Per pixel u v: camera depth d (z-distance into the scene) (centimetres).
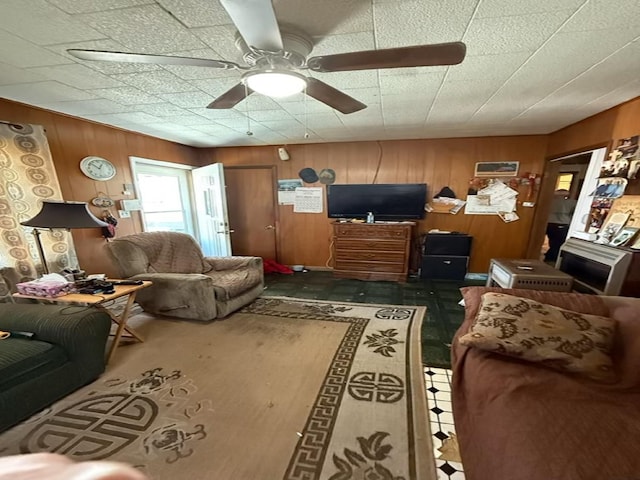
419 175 397
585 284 223
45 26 126
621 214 219
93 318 180
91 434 142
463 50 105
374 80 191
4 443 136
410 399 165
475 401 121
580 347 127
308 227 449
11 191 218
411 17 121
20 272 225
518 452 91
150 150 361
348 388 175
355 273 403
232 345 225
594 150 261
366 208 408
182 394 170
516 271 243
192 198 447
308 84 144
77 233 273
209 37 136
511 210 374
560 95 215
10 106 221
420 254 413
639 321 133
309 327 256
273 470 123
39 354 155
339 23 125
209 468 124
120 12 116
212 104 171
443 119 287
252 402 163
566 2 111
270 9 86
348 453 131
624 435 93
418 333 245
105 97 218
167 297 264
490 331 142
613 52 150
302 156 427
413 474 121
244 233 472
